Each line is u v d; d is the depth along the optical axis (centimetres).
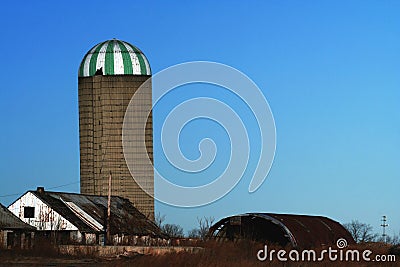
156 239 9069
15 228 7925
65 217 8612
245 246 6619
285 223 7712
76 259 6206
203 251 6119
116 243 8656
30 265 5600
